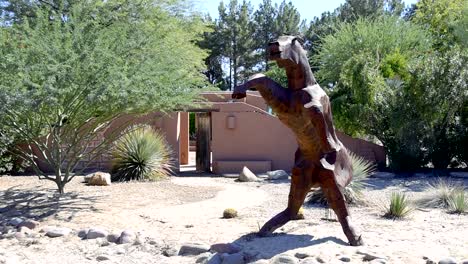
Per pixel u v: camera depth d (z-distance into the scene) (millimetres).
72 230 9375
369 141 21469
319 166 7887
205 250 7777
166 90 11977
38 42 10625
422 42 26641
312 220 9891
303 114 7523
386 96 19797
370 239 8078
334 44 26844
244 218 10477
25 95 10109
